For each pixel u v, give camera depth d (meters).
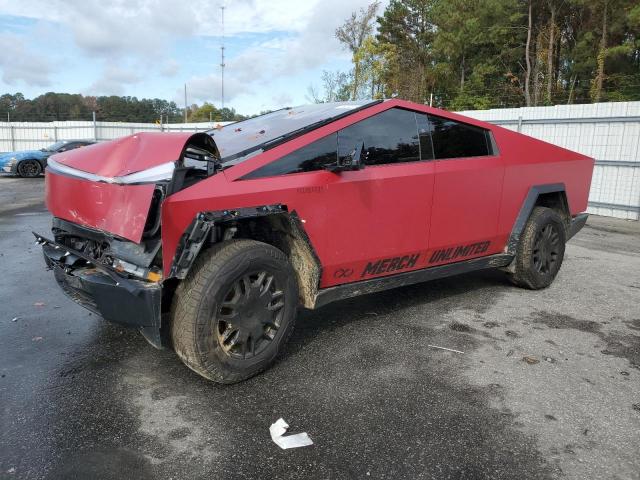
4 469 2.30
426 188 3.99
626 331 4.16
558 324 4.29
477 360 3.56
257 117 4.55
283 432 2.63
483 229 4.53
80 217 3.10
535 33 35.44
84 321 4.16
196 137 2.99
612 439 2.64
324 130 3.48
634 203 11.00
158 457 2.42
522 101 35.50
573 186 5.45
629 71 31.03
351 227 3.56
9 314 4.29
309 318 4.33
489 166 4.47
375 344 3.79
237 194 2.99
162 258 2.78
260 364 3.16
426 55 42.44
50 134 31.14
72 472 2.30
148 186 2.74
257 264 3.04
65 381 3.15
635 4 28.31
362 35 35.75
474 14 36.06
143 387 3.09
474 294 5.07
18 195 12.90
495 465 2.41
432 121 4.16
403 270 4.07
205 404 2.91
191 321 2.84
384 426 2.72
